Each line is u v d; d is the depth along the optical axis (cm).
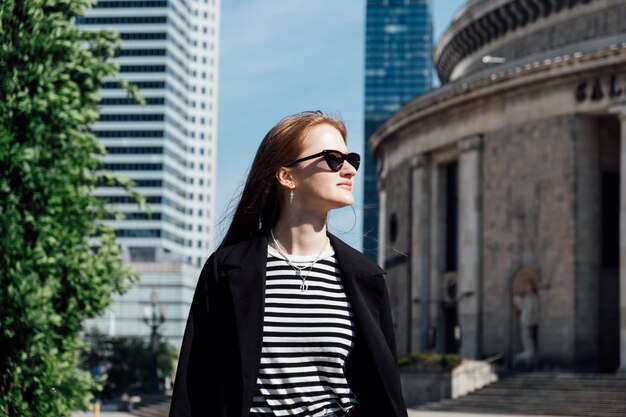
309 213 596
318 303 577
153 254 19662
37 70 1647
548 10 6306
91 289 1752
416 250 6569
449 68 7862
